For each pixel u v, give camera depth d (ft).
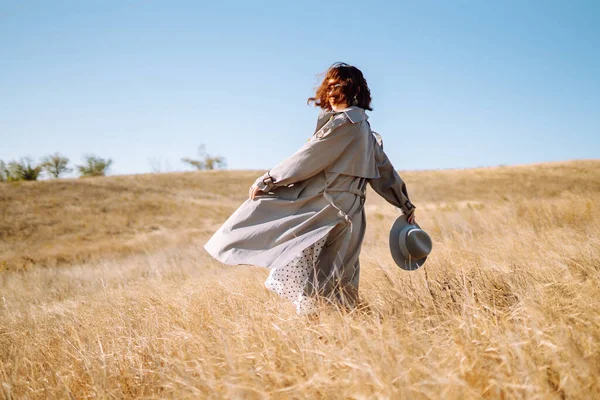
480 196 150.00
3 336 13.44
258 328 8.37
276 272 10.19
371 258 17.67
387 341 6.69
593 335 6.49
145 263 40.83
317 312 9.16
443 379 5.38
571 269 10.62
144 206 122.83
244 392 6.21
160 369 7.97
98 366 8.64
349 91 10.36
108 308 14.92
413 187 180.96
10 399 7.98
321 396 5.99
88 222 103.96
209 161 268.00
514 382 5.48
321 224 9.78
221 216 115.03
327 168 9.96
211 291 13.75
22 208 113.60
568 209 27.04
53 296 26.45
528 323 7.23
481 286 10.07
